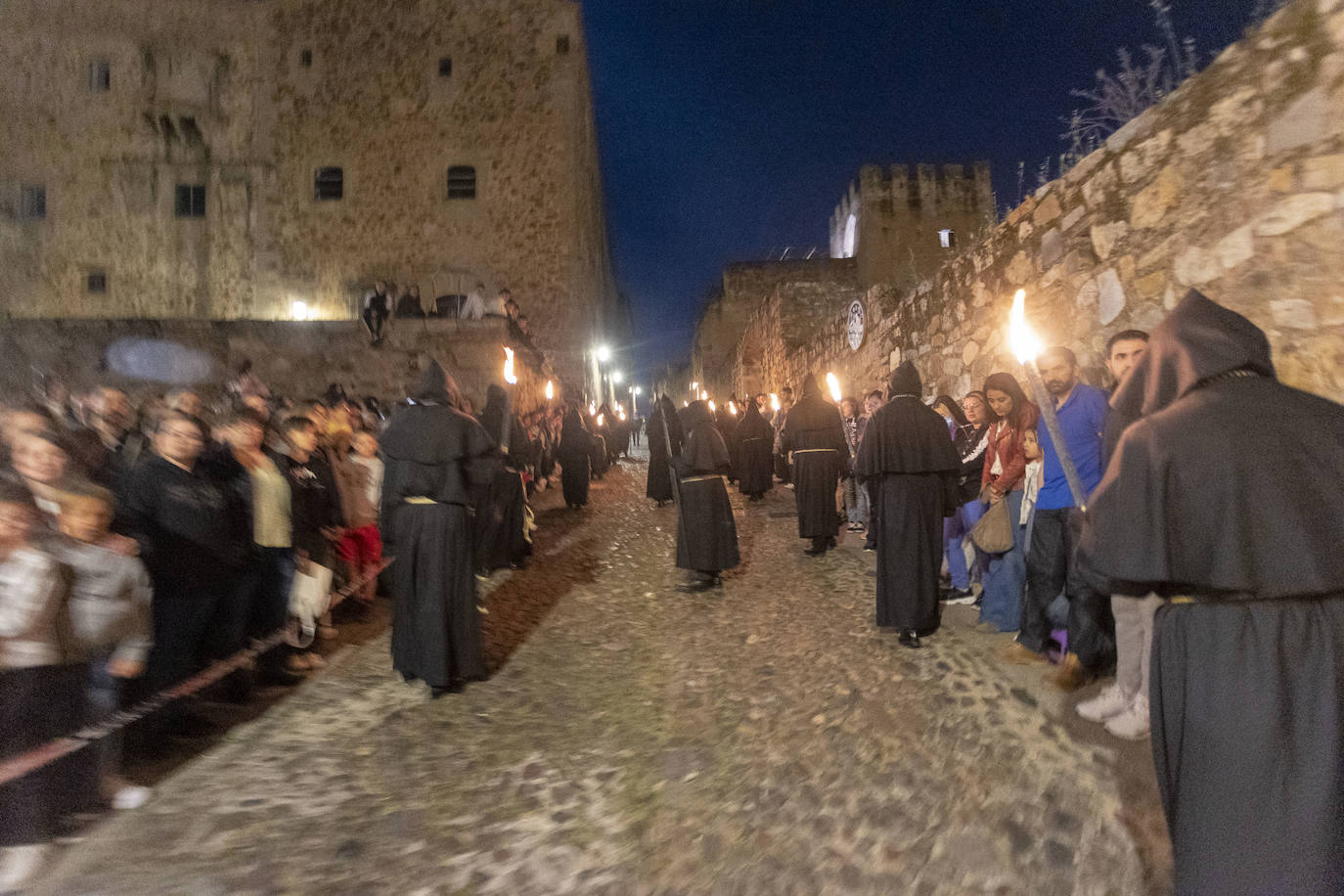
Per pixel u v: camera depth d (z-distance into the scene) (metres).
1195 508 1.67
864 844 2.62
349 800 3.02
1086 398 3.90
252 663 4.17
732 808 2.88
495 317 14.20
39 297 20.92
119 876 2.53
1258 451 1.64
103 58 21.28
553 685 4.28
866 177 26.33
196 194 21.61
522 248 22.02
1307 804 1.53
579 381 22.00
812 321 20.25
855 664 4.36
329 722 3.81
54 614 2.70
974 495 5.54
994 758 3.14
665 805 2.92
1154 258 4.53
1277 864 1.54
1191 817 1.66
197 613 3.53
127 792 3.01
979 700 3.72
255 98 21.92
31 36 21.09
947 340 7.98
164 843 2.73
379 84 22.20
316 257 21.81
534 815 2.88
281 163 21.89
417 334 14.06
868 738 3.41
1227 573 1.63
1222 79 3.98
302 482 4.43
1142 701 3.18
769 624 5.25
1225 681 1.61
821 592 6.09
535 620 5.62
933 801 2.86
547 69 22.30
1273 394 1.73
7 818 2.62
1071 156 5.90
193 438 3.50
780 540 8.56
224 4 21.86
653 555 8.06
